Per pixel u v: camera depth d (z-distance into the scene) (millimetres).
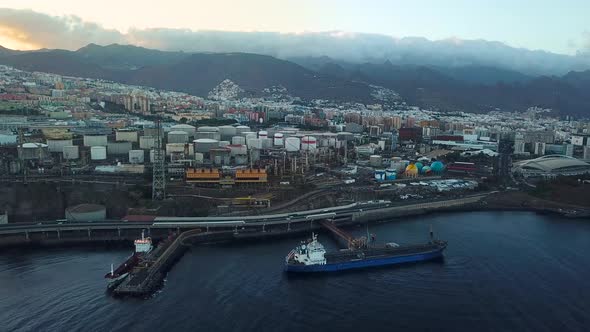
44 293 181000
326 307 176125
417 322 165500
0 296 177875
